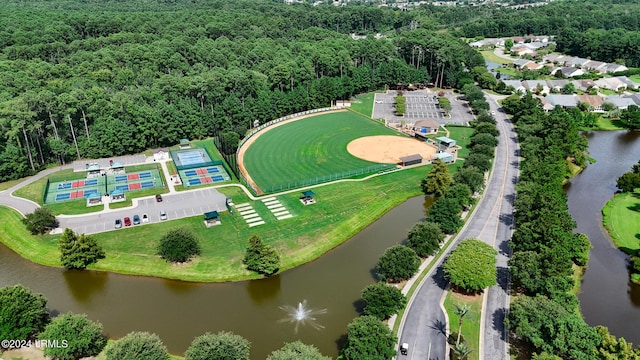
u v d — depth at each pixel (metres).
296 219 122.88
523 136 178.12
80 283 98.69
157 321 86.88
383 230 121.38
